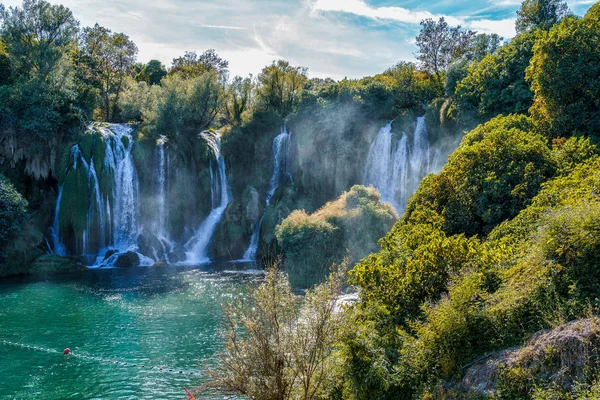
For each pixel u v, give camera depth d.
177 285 41.34
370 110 61.66
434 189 26.55
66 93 56.84
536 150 24.00
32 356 25.12
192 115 65.81
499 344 13.27
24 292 39.53
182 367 23.39
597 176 18.69
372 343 14.90
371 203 39.12
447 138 53.91
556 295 12.98
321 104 61.88
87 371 23.14
